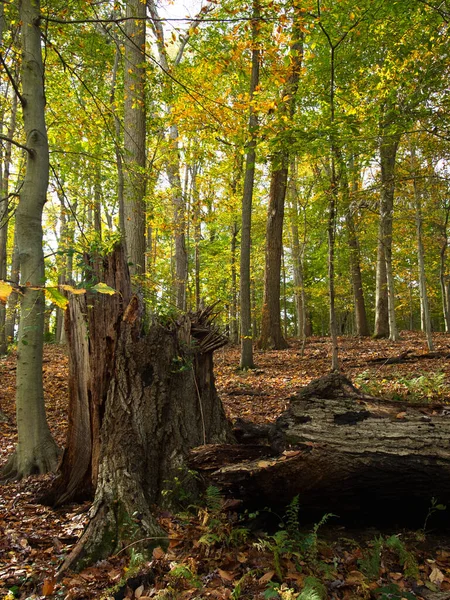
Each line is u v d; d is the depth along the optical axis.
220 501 3.42
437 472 3.28
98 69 8.83
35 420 5.13
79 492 4.21
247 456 3.74
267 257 15.45
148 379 4.13
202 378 4.55
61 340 19.23
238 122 7.41
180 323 4.57
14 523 3.77
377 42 10.11
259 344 15.56
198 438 4.21
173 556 3.06
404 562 3.03
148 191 10.24
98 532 3.31
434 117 7.71
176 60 12.55
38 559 3.23
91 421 4.26
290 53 6.83
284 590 2.62
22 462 5.02
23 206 5.06
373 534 3.50
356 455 3.35
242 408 7.70
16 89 4.88
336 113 8.45
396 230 15.85
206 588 2.74
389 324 16.38
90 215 17.25
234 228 18.50
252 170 11.11
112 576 2.93
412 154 11.47
